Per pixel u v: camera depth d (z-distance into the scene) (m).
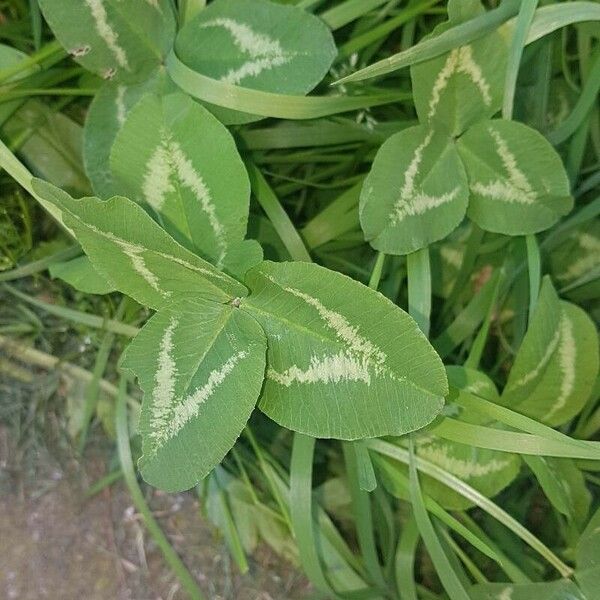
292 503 0.14
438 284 0.16
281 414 0.10
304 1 0.14
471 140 0.12
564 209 0.13
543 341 0.13
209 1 0.14
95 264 0.10
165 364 0.10
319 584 0.14
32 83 0.15
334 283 0.10
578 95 0.16
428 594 0.15
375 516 0.16
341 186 0.16
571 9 0.12
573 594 0.12
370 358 0.10
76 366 0.17
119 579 0.16
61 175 0.15
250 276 0.10
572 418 0.14
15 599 0.16
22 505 0.17
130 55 0.13
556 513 0.15
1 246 0.16
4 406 0.17
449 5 0.11
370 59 0.16
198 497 0.17
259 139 0.15
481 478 0.13
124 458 0.15
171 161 0.11
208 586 0.16
